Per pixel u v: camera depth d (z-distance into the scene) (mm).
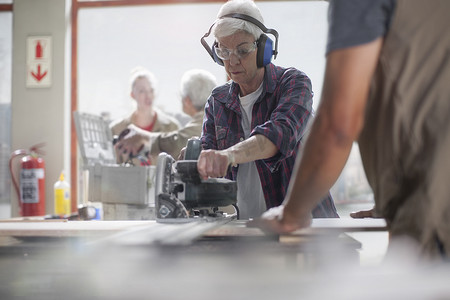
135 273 830
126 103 3779
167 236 910
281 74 1752
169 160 1349
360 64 758
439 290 630
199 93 2879
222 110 1832
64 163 3736
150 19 3734
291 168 1706
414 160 783
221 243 1024
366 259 908
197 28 3709
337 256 907
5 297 926
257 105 1755
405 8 763
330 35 783
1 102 3836
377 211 895
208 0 3684
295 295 638
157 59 3740
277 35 1698
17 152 3561
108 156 2898
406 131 782
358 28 759
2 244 1067
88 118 2727
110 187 2566
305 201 863
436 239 773
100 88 3793
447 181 758
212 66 3691
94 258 864
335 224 1225
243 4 1642
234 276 729
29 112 3768
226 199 1374
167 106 3715
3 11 3834
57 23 3750
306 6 3586
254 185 1809
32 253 1023
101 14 3775
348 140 786
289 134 1466
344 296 624
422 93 767
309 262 859
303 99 1600
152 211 2568
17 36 3777
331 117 779
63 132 3740
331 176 823
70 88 3822
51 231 1155
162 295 730
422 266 743
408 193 813
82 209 2725
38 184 3443
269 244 987
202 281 721
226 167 1278
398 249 794
